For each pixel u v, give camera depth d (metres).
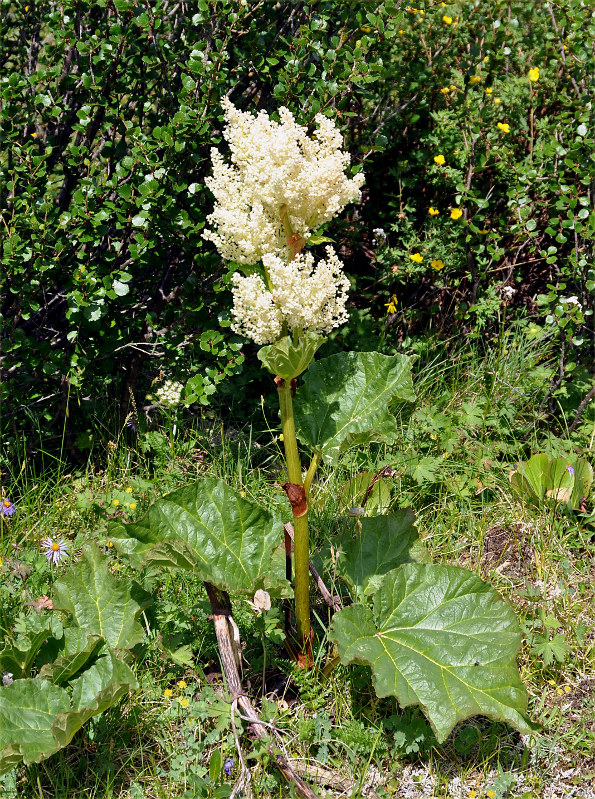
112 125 2.54
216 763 1.68
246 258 1.70
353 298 3.27
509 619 1.79
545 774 1.81
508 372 2.87
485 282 3.20
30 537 2.32
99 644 1.88
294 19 2.55
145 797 1.77
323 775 1.79
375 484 2.38
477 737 1.86
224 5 2.34
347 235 3.12
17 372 2.58
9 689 1.76
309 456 2.64
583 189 3.03
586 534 2.38
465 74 3.19
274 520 1.92
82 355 2.52
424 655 1.76
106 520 2.36
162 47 2.46
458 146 3.19
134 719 1.85
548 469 2.42
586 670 2.01
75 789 1.77
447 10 3.10
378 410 1.87
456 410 2.80
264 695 1.92
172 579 2.15
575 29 2.70
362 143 2.81
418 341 3.05
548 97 3.19
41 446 2.58
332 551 2.06
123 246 2.59
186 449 2.61
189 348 2.68
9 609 2.06
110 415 2.73
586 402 2.70
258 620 1.94
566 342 2.94
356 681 1.92
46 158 2.47
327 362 1.91
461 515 2.42
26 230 2.41
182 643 2.01
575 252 2.73
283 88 2.42
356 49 2.41
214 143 2.49
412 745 1.80
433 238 3.13
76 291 2.40
